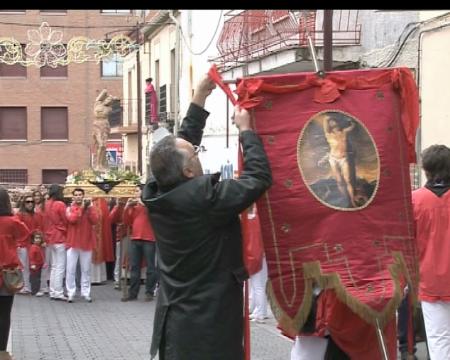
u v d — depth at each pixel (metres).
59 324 11.60
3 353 8.09
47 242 14.74
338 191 4.31
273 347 9.35
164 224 4.19
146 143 34.78
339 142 4.36
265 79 4.39
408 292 4.42
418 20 12.98
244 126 4.34
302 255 4.29
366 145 4.38
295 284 4.30
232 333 4.14
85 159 52.94
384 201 4.34
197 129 4.62
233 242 4.19
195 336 4.10
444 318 5.91
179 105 27.31
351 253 4.25
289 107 4.41
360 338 4.43
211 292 4.11
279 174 4.35
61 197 14.78
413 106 4.47
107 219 17.47
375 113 4.41
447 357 5.92
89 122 52.91
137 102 35.97
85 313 12.88
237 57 19.28
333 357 4.61
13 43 20.98
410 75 4.45
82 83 52.84
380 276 4.22
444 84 11.70
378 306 4.11
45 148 52.62
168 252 4.20
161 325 4.23
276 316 4.35
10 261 8.08
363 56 14.78
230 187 4.10
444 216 5.87
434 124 11.96
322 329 4.44
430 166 5.99
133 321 11.89
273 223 4.34
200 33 25.66
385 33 14.34
